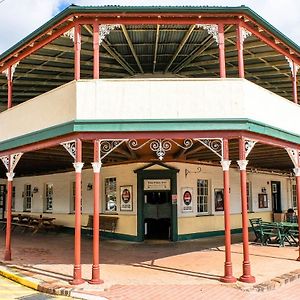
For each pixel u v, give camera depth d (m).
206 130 8.84
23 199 22.86
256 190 19.92
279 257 11.42
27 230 20.45
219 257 11.42
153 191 15.12
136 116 8.92
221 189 17.05
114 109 8.93
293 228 14.17
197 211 15.95
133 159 15.09
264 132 9.48
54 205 20.12
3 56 11.63
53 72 12.77
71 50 10.86
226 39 10.37
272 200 21.19
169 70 13.05
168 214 15.02
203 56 11.64
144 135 8.90
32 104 10.70
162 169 14.96
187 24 9.15
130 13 8.91
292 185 23.17
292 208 21.84
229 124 8.85
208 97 9.03
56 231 19.22
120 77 13.48
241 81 9.06
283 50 10.97
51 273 9.44
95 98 8.94
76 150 8.89
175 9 8.84
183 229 15.19
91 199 17.42
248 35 9.53
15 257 11.83
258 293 7.77
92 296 7.50
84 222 17.66
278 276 8.94
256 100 9.48
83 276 9.02
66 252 12.79
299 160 11.73
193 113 8.97
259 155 14.21
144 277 8.94
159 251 12.58
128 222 15.18
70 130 8.84
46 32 9.77
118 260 11.02
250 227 18.69
